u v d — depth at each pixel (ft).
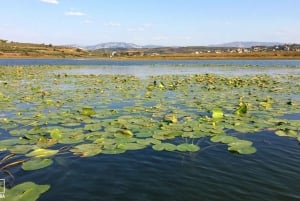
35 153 19.19
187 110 33.76
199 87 58.59
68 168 17.89
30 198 13.25
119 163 18.75
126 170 17.74
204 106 35.96
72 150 19.36
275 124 26.68
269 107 34.91
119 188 15.56
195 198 14.64
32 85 62.08
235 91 51.96
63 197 14.61
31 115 30.55
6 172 17.20
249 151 19.84
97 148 19.83
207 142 22.65
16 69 121.70
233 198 14.64
